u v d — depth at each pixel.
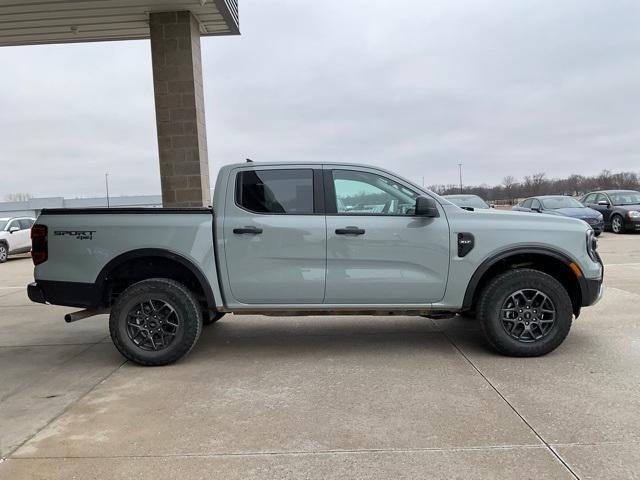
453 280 4.99
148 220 5.03
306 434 3.47
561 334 4.93
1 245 18.36
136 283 5.05
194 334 5.00
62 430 3.62
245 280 5.02
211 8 9.59
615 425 3.47
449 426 3.53
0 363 5.30
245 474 2.98
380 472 2.97
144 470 3.05
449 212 5.04
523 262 5.34
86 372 4.93
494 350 5.23
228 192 5.09
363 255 4.97
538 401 3.91
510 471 2.94
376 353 5.30
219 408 3.95
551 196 18.47
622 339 5.52
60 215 5.14
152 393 4.31
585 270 4.99
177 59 9.70
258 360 5.16
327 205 5.07
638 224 18.33
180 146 9.87
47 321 7.38
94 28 10.39
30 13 9.52
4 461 3.18
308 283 5.00
